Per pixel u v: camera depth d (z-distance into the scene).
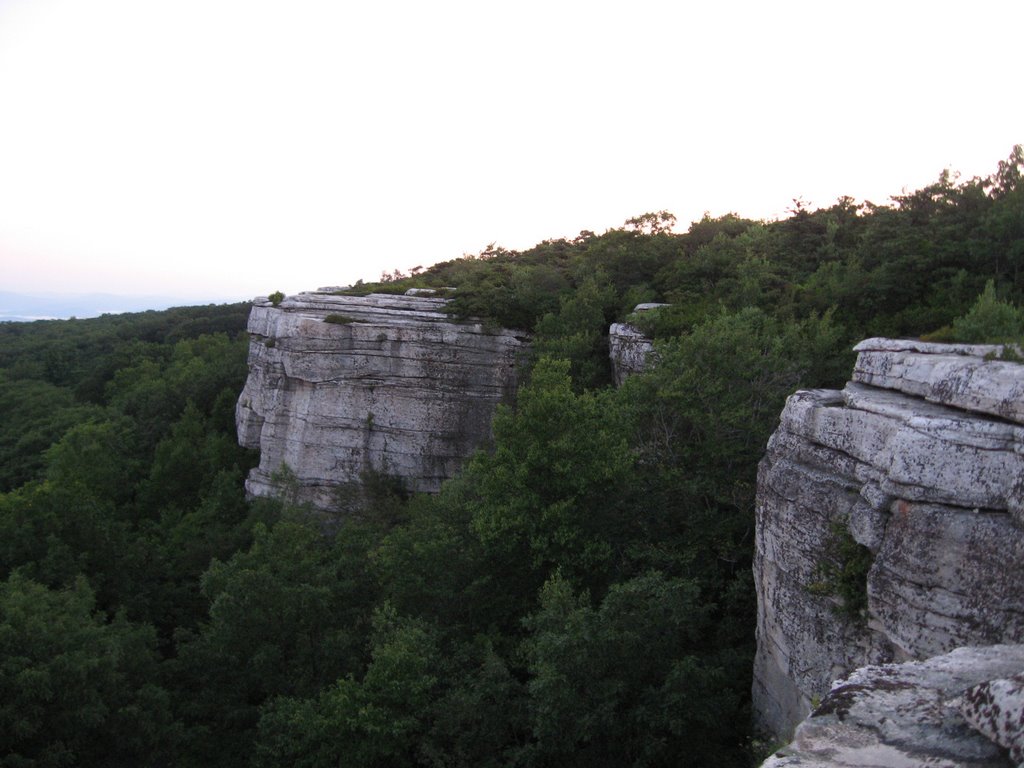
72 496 28.61
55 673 17.84
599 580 20.52
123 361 70.56
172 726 19.47
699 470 21.66
